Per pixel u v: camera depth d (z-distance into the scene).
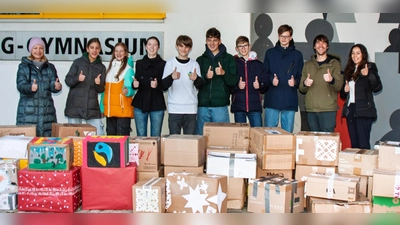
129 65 4.91
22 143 3.80
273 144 3.79
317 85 4.86
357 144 5.07
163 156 4.05
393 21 5.38
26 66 4.95
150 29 5.36
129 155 3.85
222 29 5.31
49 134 5.10
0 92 5.50
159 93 4.87
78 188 3.67
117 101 4.91
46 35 5.43
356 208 3.47
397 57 5.41
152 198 3.43
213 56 4.84
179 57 4.79
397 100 5.45
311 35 5.43
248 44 4.93
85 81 4.98
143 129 4.93
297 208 3.64
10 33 5.45
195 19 5.31
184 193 3.49
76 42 5.41
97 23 5.39
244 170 3.71
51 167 3.55
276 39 5.40
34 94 4.96
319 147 3.85
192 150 3.82
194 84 4.61
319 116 4.88
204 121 4.95
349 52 5.41
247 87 4.91
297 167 3.89
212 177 3.48
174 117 4.80
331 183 3.51
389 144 3.78
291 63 4.88
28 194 3.55
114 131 5.01
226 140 4.23
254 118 4.98
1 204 3.59
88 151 3.61
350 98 5.05
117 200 3.60
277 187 3.49
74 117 4.99
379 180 3.47
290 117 4.94
